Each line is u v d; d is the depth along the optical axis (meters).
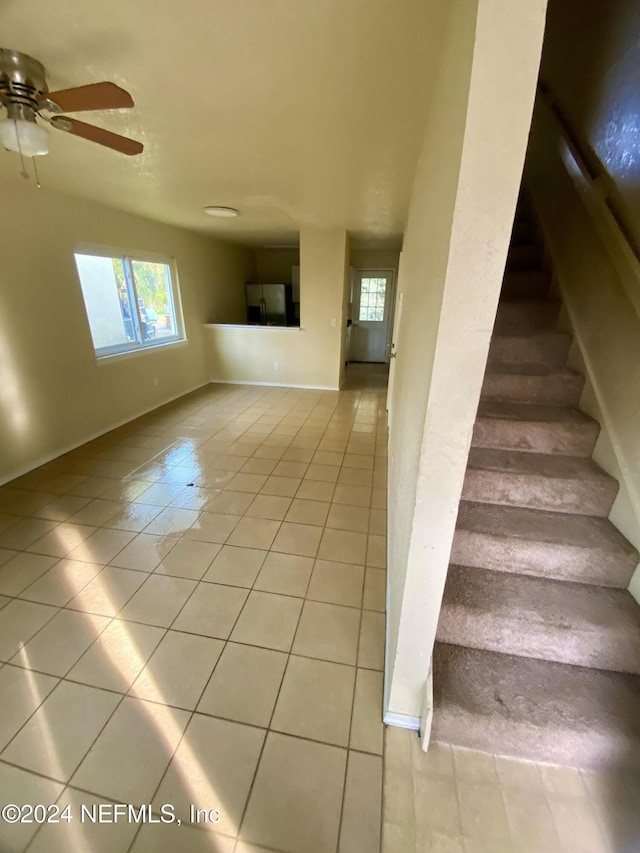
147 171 2.58
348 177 2.63
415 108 1.65
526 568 1.53
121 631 1.71
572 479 1.60
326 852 1.06
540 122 2.61
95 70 1.42
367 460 3.40
